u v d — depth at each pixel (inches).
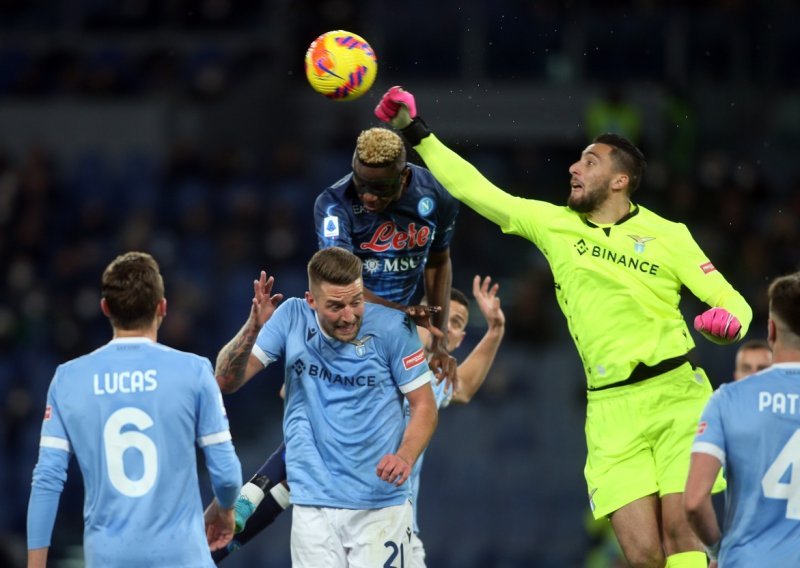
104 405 717.9
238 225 2242.9
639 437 815.7
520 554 1772.9
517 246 2185.0
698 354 1866.4
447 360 854.5
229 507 754.8
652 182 2177.7
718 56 2385.6
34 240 2292.1
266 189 2372.0
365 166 786.2
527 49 2400.3
